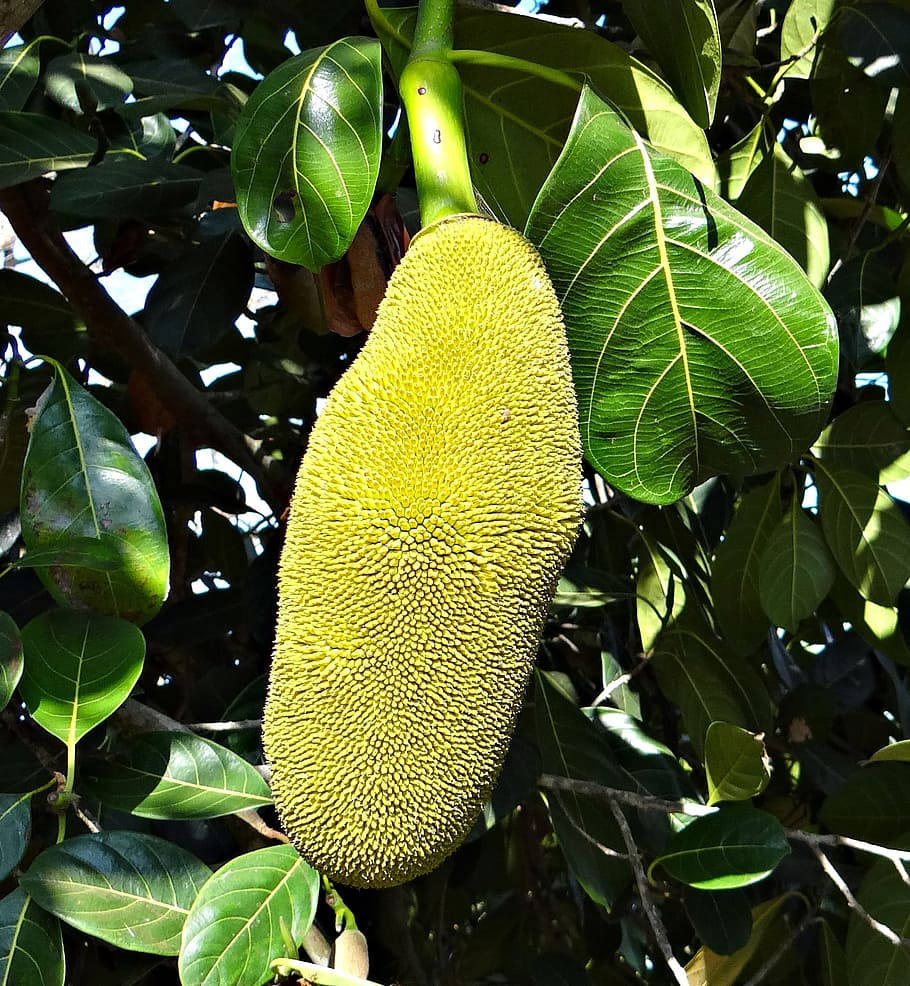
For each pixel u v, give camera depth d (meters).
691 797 0.97
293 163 0.63
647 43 0.70
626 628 1.15
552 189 0.62
